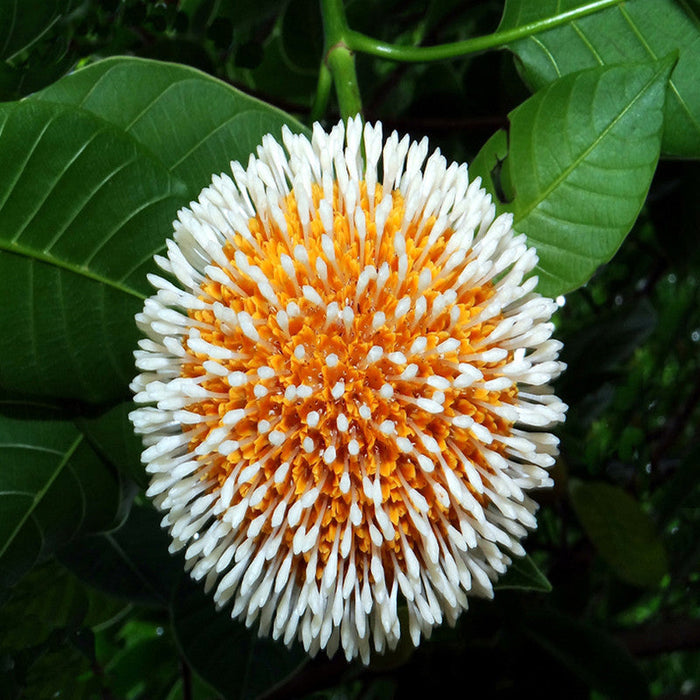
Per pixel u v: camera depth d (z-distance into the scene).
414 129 0.17
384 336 0.09
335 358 0.08
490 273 0.09
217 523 0.09
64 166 0.10
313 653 0.10
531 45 0.11
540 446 0.09
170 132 0.11
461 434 0.09
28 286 0.10
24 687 0.14
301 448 0.09
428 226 0.09
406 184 0.09
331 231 0.09
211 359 0.09
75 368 0.11
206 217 0.09
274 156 0.09
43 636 0.15
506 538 0.09
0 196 0.09
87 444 0.11
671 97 0.11
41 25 0.12
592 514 0.17
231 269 0.09
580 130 0.10
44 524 0.11
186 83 0.11
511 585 0.11
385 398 0.09
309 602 0.09
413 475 0.09
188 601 0.15
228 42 0.15
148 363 0.09
